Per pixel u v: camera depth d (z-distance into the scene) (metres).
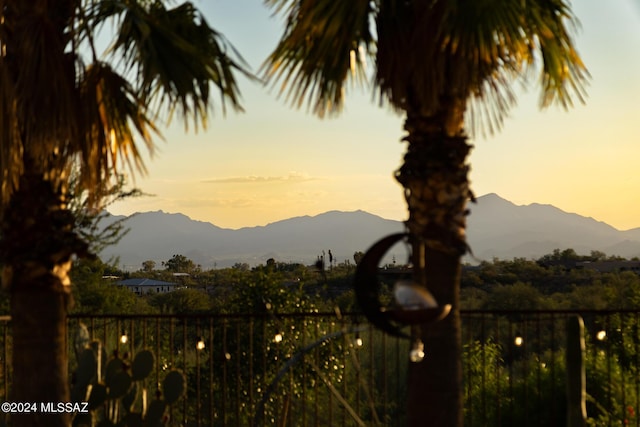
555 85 5.96
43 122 5.14
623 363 9.16
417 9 5.32
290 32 5.54
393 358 10.73
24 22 5.20
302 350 6.50
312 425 8.93
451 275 5.39
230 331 9.58
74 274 11.86
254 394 9.26
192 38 5.64
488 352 8.77
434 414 5.35
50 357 5.34
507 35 4.98
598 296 18.70
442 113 5.38
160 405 6.26
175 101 5.31
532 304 21.44
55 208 5.39
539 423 7.39
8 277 5.32
